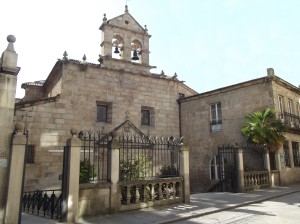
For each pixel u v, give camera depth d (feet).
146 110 67.26
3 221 21.71
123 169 32.14
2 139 22.74
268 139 49.11
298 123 61.93
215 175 61.36
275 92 54.34
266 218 26.20
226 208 30.89
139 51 68.18
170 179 32.89
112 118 59.88
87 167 29.40
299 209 30.48
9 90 23.67
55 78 62.03
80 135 28.68
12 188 22.06
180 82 72.69
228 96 60.90
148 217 25.95
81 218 24.88
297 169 58.75
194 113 67.82
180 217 25.98
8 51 24.11
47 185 49.52
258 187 47.06
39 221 24.16
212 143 62.64
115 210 27.14
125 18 66.23
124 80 63.26
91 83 58.49
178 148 35.55
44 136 50.98
